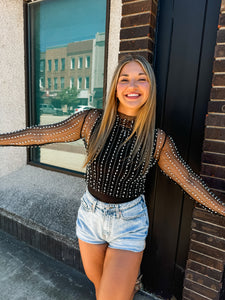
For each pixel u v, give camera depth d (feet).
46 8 9.59
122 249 4.25
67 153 9.95
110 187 4.27
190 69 5.40
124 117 4.37
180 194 5.85
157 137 4.26
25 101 10.45
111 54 7.47
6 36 9.63
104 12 8.31
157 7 5.54
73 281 7.06
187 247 5.95
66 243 7.46
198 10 5.16
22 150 10.80
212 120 4.81
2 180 10.16
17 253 8.17
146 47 5.40
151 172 6.07
